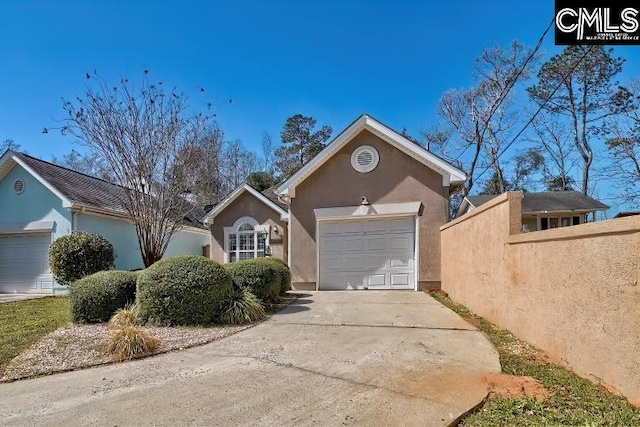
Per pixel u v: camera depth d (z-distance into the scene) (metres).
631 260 3.18
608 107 23.98
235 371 4.48
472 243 7.77
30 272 14.16
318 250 12.40
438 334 5.96
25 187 14.22
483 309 7.08
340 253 12.34
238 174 31.62
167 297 6.90
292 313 8.00
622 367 3.29
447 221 11.49
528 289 5.20
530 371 4.16
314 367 4.55
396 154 11.98
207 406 3.53
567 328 4.21
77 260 11.86
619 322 3.33
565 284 4.25
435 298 9.86
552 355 4.55
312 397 3.67
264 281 8.52
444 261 10.80
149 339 5.48
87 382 4.28
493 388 3.74
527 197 19.05
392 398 3.60
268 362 4.78
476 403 3.41
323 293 11.08
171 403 3.62
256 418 3.26
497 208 6.35
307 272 12.36
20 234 14.27
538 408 3.22
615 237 3.40
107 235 15.12
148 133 12.38
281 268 10.07
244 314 7.14
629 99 23.12
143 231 12.64
